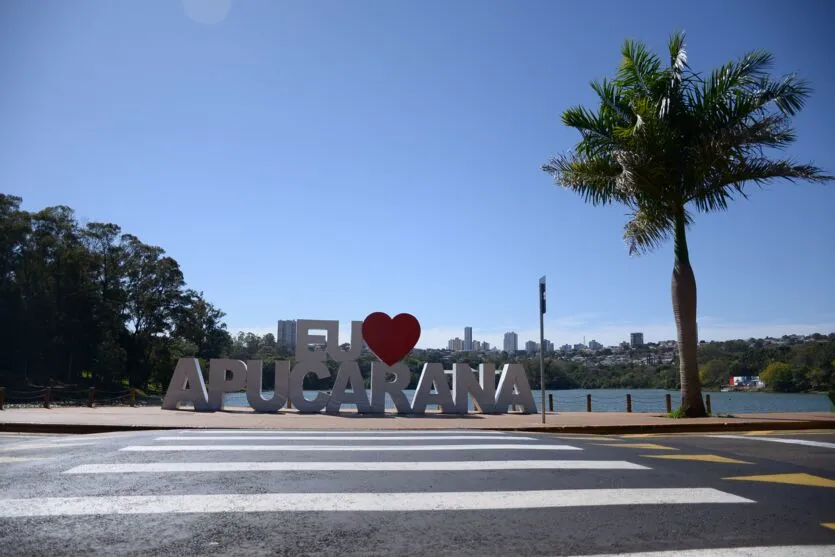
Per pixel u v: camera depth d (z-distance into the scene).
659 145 17.84
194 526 5.27
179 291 79.12
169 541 4.87
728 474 7.60
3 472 7.35
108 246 75.88
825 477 7.51
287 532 5.14
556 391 70.06
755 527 5.37
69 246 71.44
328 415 18.31
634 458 8.71
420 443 10.29
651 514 5.75
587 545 4.87
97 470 7.50
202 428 13.85
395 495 6.39
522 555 4.64
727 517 5.67
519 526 5.36
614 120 18.98
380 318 19.77
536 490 6.65
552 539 5.02
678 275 19.06
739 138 17.23
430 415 18.89
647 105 17.92
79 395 61.88
